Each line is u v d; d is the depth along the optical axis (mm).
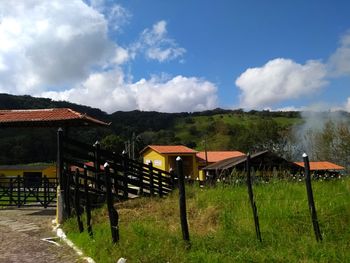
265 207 10008
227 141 85312
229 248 7832
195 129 109250
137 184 16641
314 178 14312
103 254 8430
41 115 18109
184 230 8055
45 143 62500
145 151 59719
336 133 57375
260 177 15008
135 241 8641
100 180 15633
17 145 60000
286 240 8062
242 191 12438
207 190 14023
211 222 10508
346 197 10234
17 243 11039
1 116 18484
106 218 12547
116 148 69875
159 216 12031
